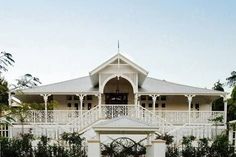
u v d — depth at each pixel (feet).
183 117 99.30
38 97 109.70
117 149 66.59
